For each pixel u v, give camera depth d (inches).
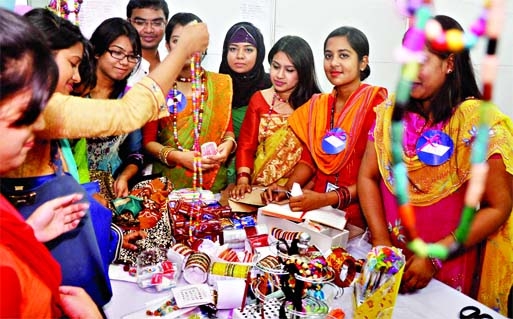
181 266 43.1
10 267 20.5
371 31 73.1
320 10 72.1
